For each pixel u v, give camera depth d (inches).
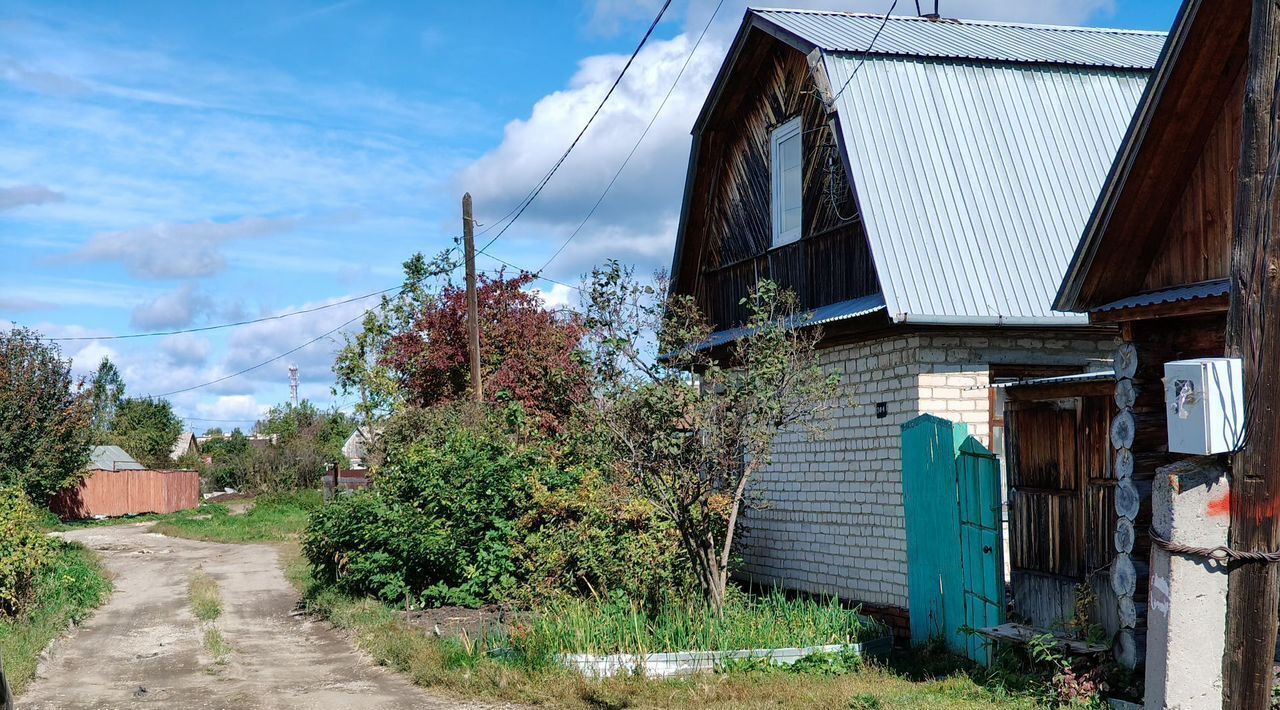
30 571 636.1
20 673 450.3
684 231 682.8
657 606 468.8
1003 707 332.5
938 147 515.2
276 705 395.9
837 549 541.3
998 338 486.0
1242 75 307.3
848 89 518.6
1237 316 194.7
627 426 434.6
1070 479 376.2
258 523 1499.8
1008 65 553.0
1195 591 200.4
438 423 838.5
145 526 1599.4
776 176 602.2
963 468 414.6
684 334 442.6
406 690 412.2
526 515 594.2
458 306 1050.7
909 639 473.4
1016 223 502.3
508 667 411.8
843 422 536.4
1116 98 555.8
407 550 599.2
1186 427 198.1
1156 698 203.6
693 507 514.0
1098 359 498.0
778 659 408.8
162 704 404.8
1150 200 330.3
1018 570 403.2
